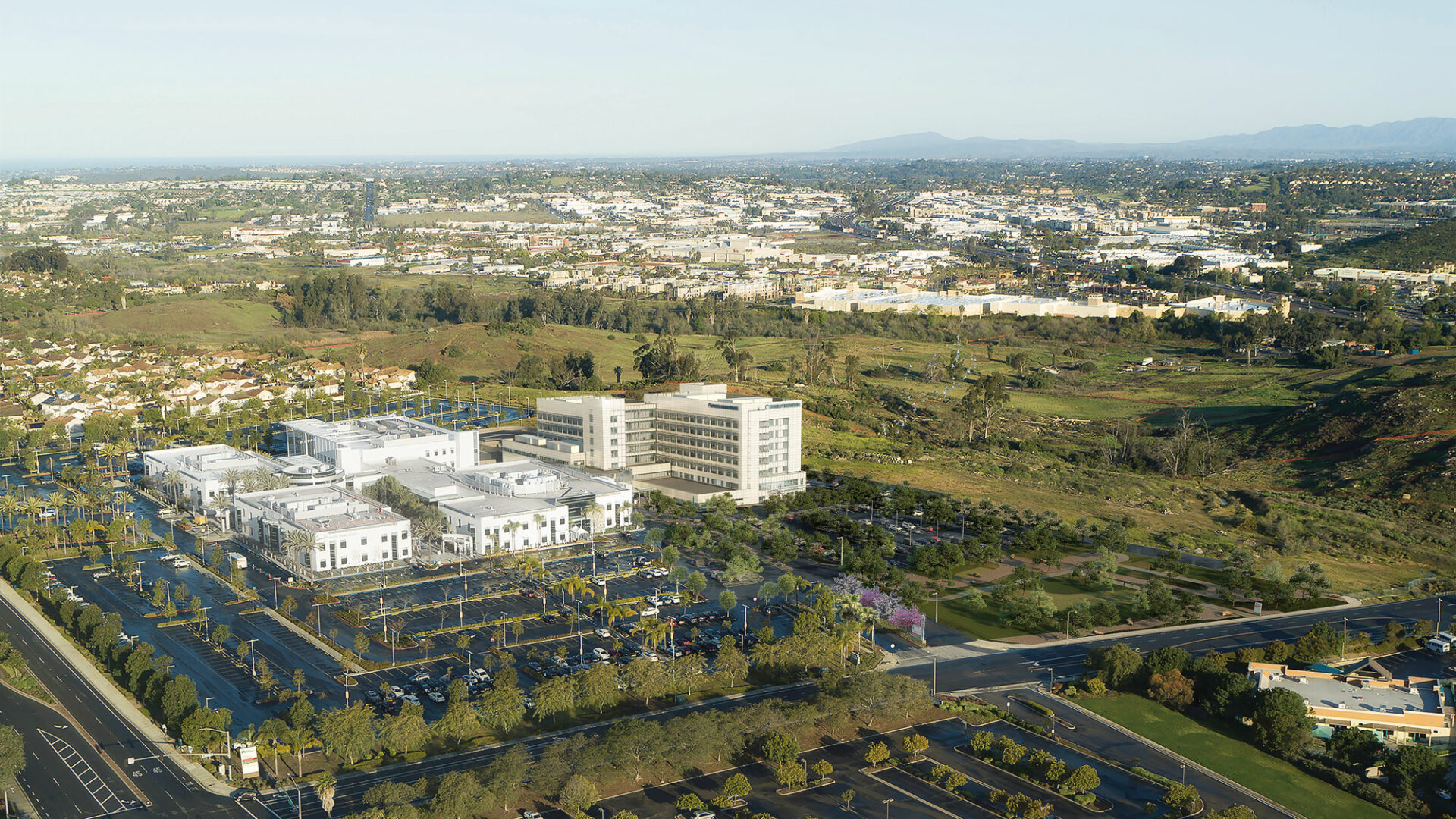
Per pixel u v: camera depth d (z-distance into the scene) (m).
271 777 173.88
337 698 199.50
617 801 168.50
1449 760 179.12
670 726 177.62
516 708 186.38
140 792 169.00
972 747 183.75
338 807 164.25
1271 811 166.25
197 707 186.50
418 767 177.00
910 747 180.12
